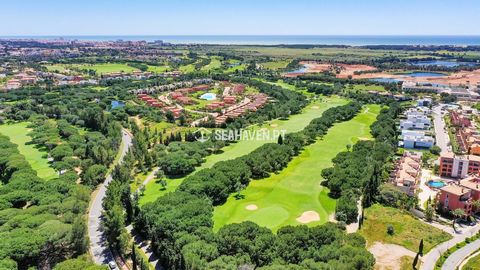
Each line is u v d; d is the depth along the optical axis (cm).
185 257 11744
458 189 16075
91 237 15112
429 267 12531
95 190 19462
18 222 13912
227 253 12506
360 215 15988
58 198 16325
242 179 19238
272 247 12369
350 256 11744
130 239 14550
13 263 11712
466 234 14562
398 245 13812
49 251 13175
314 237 12812
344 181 18138
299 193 18362
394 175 19400
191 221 13788
